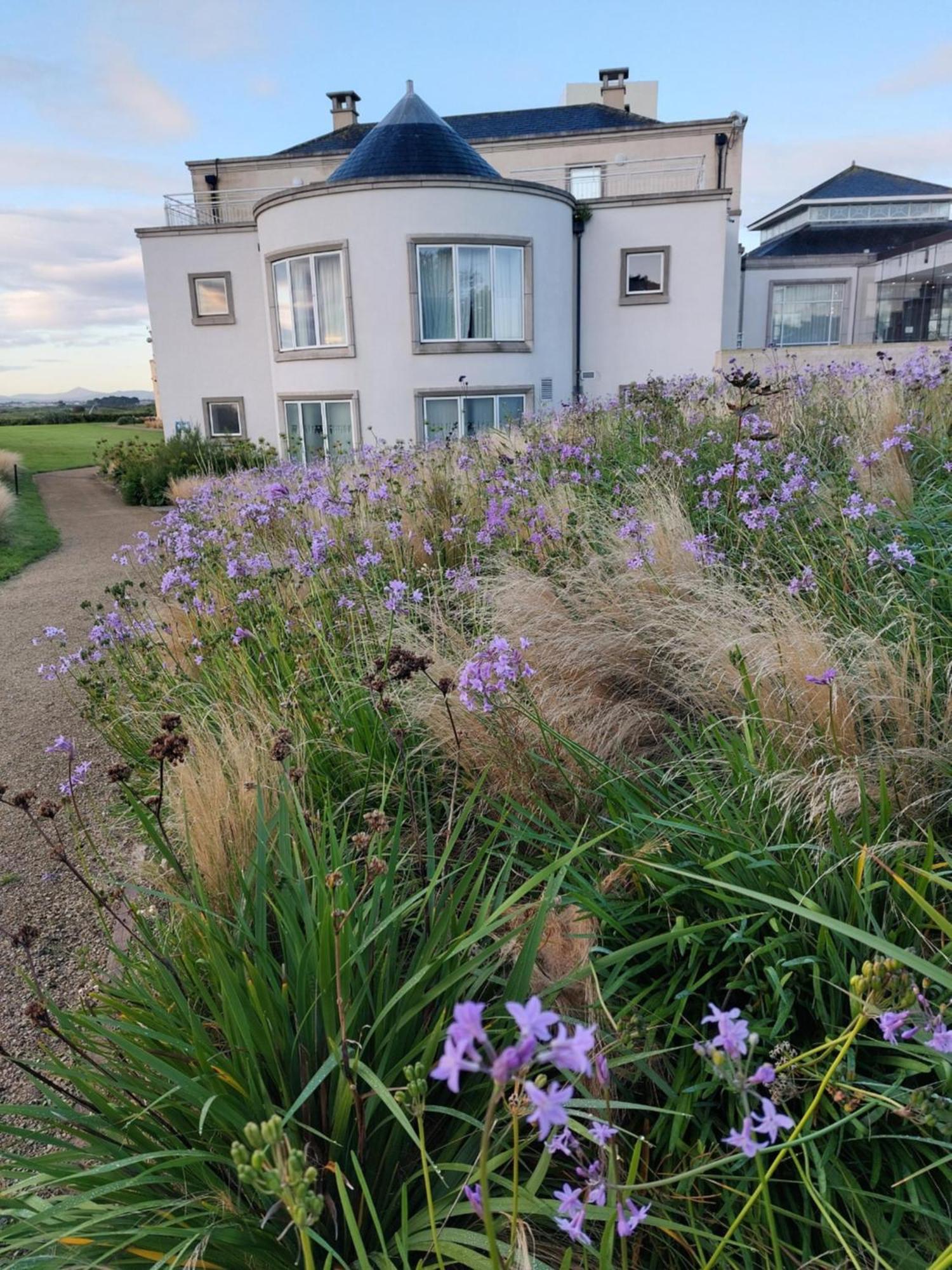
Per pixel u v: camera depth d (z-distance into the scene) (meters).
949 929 1.53
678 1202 1.73
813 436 5.81
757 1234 1.63
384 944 2.04
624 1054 1.90
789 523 4.26
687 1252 1.69
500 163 25.08
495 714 2.91
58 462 30.00
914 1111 1.37
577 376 20.27
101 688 4.39
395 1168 1.76
